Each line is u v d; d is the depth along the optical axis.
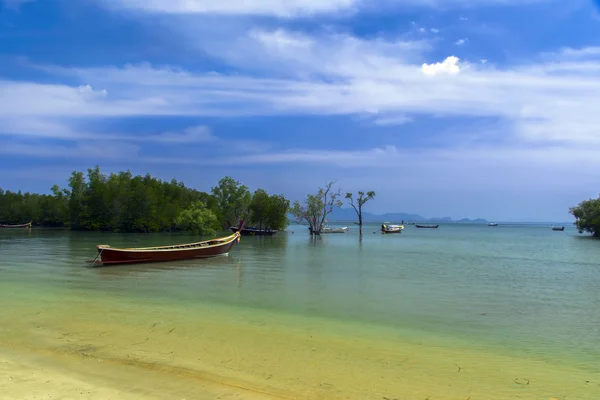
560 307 17.08
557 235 117.56
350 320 14.39
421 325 13.89
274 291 20.00
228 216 99.00
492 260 38.66
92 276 24.72
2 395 7.44
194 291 19.78
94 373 8.78
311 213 88.75
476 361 10.38
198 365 9.54
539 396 8.38
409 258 39.09
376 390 8.47
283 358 10.23
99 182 85.31
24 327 12.60
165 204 81.69
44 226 110.12
